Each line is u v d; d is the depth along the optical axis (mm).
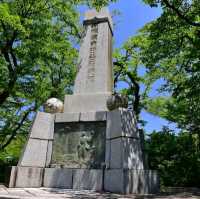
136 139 8383
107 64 10477
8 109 17047
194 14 11859
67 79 17656
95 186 7988
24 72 14359
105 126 8828
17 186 7992
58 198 5613
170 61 13969
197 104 13648
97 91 10000
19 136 18719
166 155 15211
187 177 13617
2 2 13516
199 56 11922
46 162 8906
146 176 7750
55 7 14797
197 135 15531
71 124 9250
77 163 8617
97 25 11250
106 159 8305
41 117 9344
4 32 13469
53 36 15086
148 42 17625
